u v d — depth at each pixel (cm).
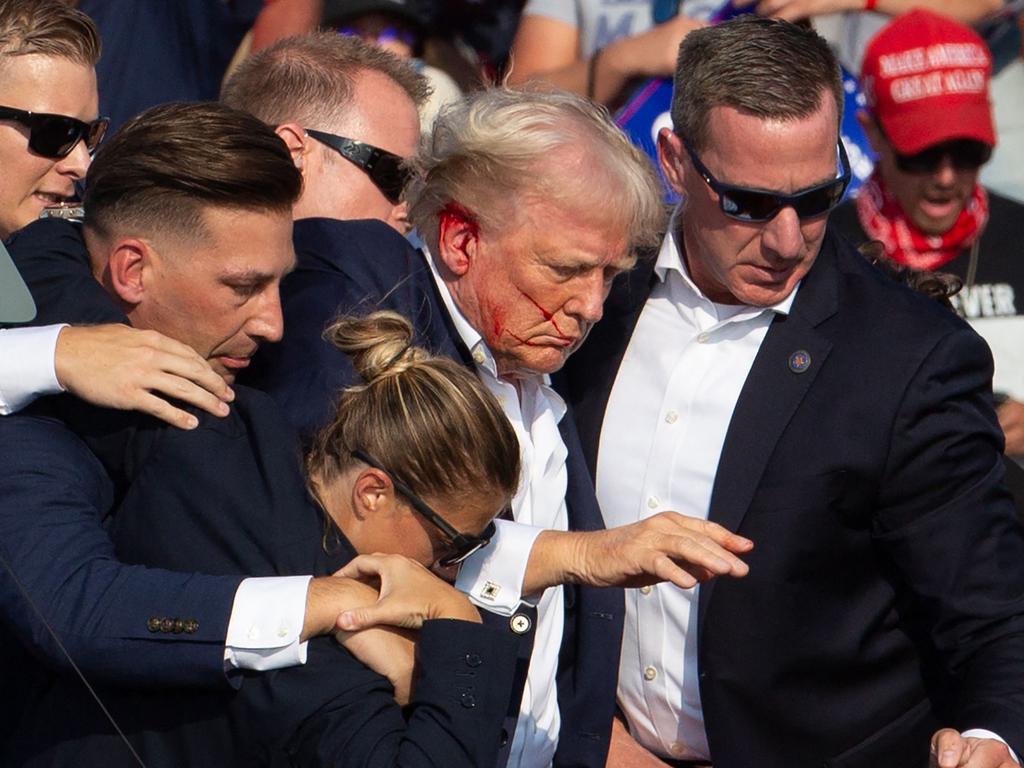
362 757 859
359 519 928
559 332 1078
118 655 873
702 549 947
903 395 1110
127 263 969
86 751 916
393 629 903
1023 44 1711
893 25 1599
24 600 888
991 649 1120
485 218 1059
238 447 948
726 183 1102
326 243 1109
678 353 1191
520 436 1123
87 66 1238
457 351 1099
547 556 1006
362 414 923
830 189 1102
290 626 873
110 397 924
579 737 1154
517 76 1658
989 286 1639
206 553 919
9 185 1223
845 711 1158
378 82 1219
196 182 944
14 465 920
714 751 1159
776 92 1085
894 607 1170
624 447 1199
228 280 963
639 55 1597
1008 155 1702
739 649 1138
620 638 1160
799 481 1125
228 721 893
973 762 1035
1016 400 1605
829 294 1159
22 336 938
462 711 877
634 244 1085
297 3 1608
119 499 964
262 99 1216
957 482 1118
